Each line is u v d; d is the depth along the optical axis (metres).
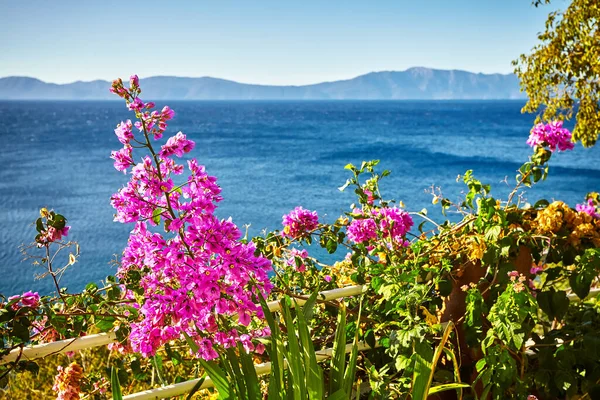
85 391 3.10
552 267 3.36
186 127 137.00
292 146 84.69
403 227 3.64
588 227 3.22
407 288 3.08
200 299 2.69
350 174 52.31
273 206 35.56
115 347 2.93
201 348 2.70
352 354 2.60
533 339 3.23
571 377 3.00
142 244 2.78
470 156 69.06
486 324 3.12
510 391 3.04
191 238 2.68
